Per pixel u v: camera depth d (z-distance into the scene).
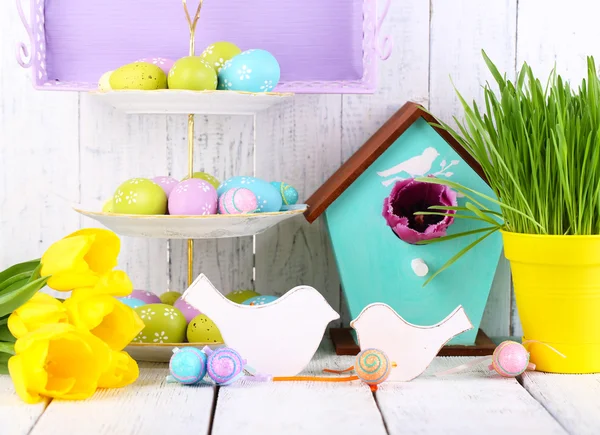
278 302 1.08
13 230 1.40
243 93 1.11
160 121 1.40
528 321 1.10
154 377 1.09
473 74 1.39
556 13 1.39
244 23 1.36
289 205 1.22
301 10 1.36
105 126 1.39
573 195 1.05
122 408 0.95
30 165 1.40
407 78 1.39
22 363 0.95
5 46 1.38
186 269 1.42
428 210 1.25
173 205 1.11
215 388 1.04
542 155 1.08
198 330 1.15
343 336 1.29
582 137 1.06
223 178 1.41
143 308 1.17
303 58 1.36
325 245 1.41
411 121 1.17
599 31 1.39
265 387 1.04
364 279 1.21
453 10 1.38
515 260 1.10
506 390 1.03
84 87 1.34
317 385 1.05
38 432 0.87
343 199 1.20
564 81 1.39
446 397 1.00
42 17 1.35
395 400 0.99
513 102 1.09
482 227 1.20
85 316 1.01
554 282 1.07
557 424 0.90
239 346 1.07
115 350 1.05
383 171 1.20
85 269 1.03
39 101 1.39
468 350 1.20
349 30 1.36
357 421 0.91
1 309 1.01
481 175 1.20
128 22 1.36
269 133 1.40
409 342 1.07
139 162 1.40
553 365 1.09
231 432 0.88
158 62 1.20
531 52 1.39
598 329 1.08
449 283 1.21
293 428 0.89
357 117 1.40
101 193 1.40
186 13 1.24
